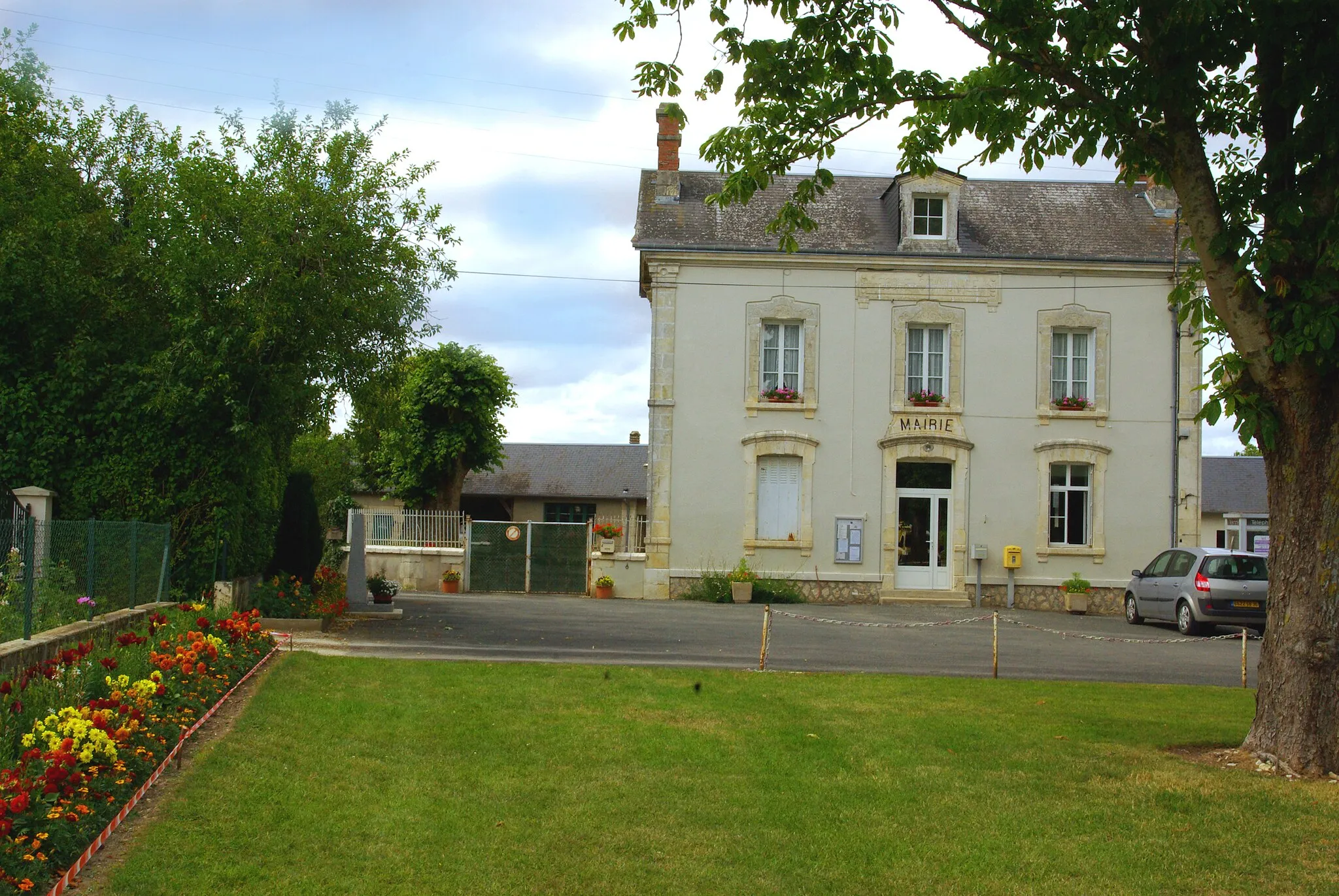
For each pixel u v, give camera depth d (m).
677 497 25.78
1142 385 26.03
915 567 25.94
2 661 8.27
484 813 6.81
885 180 28.19
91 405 16.47
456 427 38.94
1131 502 25.91
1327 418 8.41
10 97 17.75
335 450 42.00
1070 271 25.95
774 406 25.75
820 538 25.72
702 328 25.91
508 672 11.94
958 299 25.94
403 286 17.59
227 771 7.35
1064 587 25.56
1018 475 25.89
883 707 10.52
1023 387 25.94
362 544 19.47
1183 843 6.58
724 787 7.54
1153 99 8.77
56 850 5.31
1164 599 21.14
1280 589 8.59
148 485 16.41
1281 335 8.23
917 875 6.00
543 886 5.69
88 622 10.65
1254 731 8.68
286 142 17.12
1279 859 6.34
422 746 8.37
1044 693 11.84
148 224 17.02
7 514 15.78
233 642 11.37
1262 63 8.77
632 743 8.65
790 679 12.20
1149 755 8.71
